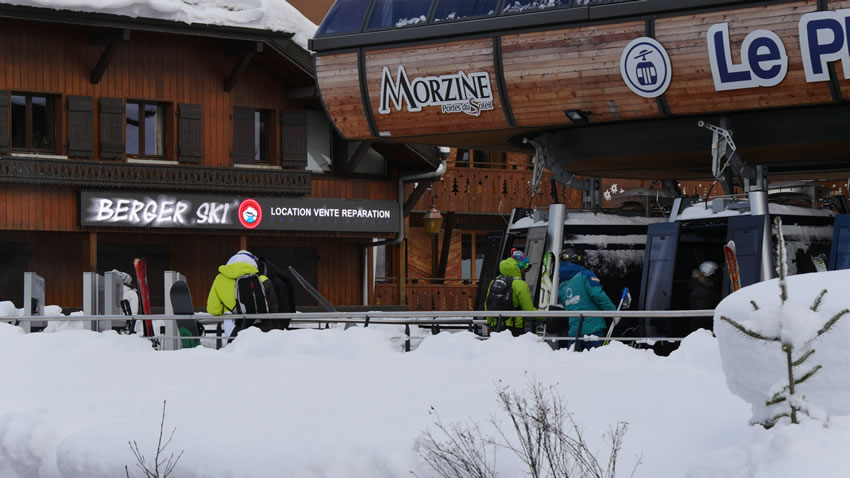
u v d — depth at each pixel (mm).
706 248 22766
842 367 7668
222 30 34375
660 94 24125
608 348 15125
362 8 27438
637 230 24062
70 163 33906
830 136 23859
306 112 37594
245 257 19594
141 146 35750
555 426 9367
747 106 23625
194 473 9914
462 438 9344
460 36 25938
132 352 18016
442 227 47969
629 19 24062
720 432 9250
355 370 14766
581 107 25094
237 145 36875
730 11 23094
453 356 16016
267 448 9820
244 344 17719
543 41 25031
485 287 26375
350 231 37938
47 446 11203
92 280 23125
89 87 34625
